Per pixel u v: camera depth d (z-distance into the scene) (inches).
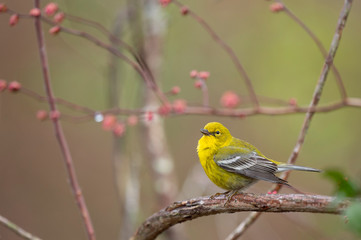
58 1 428.8
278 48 598.2
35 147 594.2
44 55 285.4
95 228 589.9
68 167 283.9
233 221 470.6
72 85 572.1
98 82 573.0
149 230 252.7
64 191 591.8
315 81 575.5
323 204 198.7
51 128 600.7
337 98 569.0
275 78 590.9
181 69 584.7
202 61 594.2
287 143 603.8
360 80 569.6
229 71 601.6
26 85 581.3
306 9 597.3
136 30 450.0
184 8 301.3
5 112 586.9
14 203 571.8
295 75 585.9
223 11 612.7
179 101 315.0
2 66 579.5
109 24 468.1
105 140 629.0
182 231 444.5
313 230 359.6
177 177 604.1
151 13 463.2
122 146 393.1
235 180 325.7
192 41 586.9
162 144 461.1
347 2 258.8
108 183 613.6
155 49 461.7
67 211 586.6
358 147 549.3
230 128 629.3
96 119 314.0
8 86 286.5
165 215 242.5
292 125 600.7
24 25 584.7
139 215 432.8
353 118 563.5
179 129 626.5
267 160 321.4
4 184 576.4
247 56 606.9
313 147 570.6
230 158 324.8
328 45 575.5
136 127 490.9
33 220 571.8
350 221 146.3
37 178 588.1
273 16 604.7
